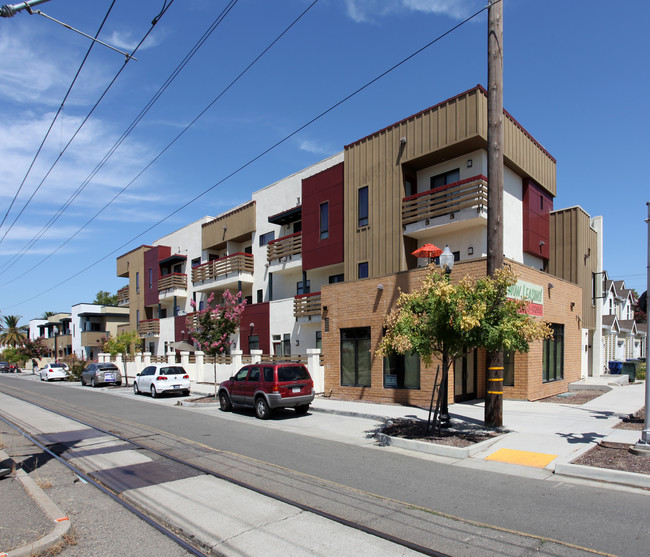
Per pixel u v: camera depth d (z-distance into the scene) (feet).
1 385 109.91
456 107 57.16
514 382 50.11
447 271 36.58
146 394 79.77
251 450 31.78
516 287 47.65
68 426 43.83
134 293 146.00
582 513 18.76
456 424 38.14
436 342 34.63
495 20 37.06
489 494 21.50
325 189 75.97
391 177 64.23
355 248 68.49
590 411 41.88
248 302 102.53
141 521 18.98
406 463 27.76
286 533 17.29
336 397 59.98
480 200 54.60
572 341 64.03
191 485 23.58
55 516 18.63
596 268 84.12
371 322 56.44
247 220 100.83
